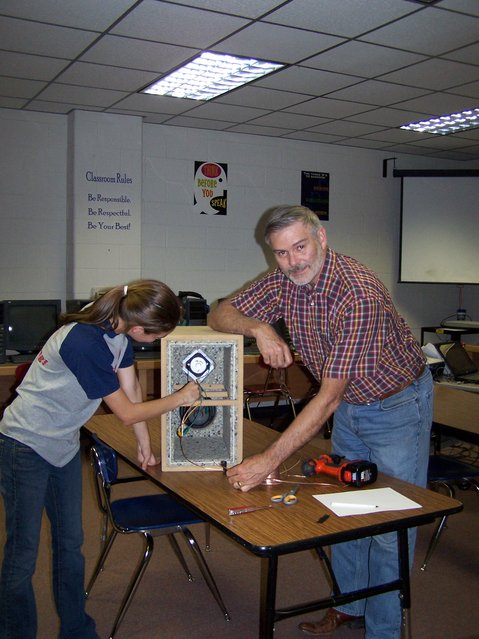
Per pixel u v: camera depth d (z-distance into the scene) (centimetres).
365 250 623
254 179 563
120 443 216
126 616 235
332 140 579
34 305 418
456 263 620
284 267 177
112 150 488
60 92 428
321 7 289
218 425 204
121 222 495
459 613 238
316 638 222
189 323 429
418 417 188
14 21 308
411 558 198
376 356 170
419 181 615
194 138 534
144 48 345
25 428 175
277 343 184
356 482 171
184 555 289
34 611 182
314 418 164
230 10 293
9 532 179
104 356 169
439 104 458
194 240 542
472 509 344
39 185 483
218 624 232
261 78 399
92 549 292
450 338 652
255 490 170
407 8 291
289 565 280
